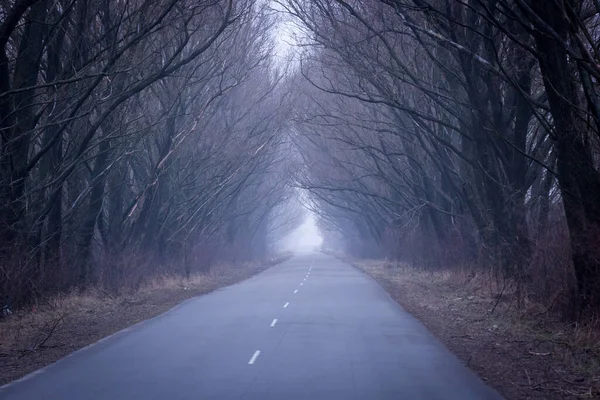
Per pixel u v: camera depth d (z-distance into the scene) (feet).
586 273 50.14
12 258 68.74
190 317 68.49
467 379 36.37
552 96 50.42
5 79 66.95
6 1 70.18
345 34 86.38
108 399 31.50
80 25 73.72
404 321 64.03
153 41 81.05
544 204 73.97
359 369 39.34
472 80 71.36
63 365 40.96
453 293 88.99
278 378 36.58
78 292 85.51
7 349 47.85
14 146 69.72
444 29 69.26
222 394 32.55
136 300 86.02
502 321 59.00
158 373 38.11
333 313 71.56
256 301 87.51
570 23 46.44
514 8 65.41
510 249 74.64
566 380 35.63
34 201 79.05
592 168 49.73
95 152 94.27
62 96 73.72
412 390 33.53
